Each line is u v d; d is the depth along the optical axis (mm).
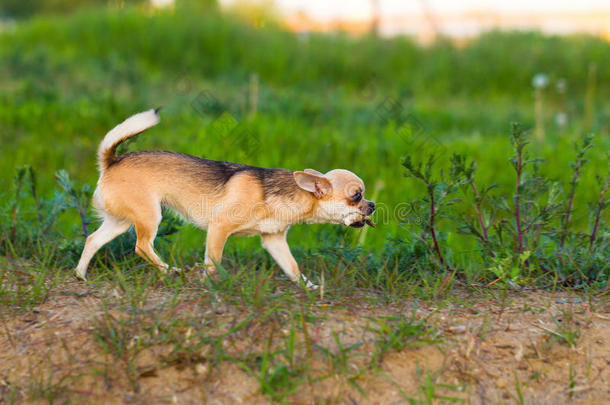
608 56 22625
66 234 7387
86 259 5691
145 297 5004
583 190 9844
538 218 5984
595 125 15859
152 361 4367
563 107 19188
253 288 5168
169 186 5664
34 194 7098
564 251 6004
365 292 5516
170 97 15695
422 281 5871
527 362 4621
